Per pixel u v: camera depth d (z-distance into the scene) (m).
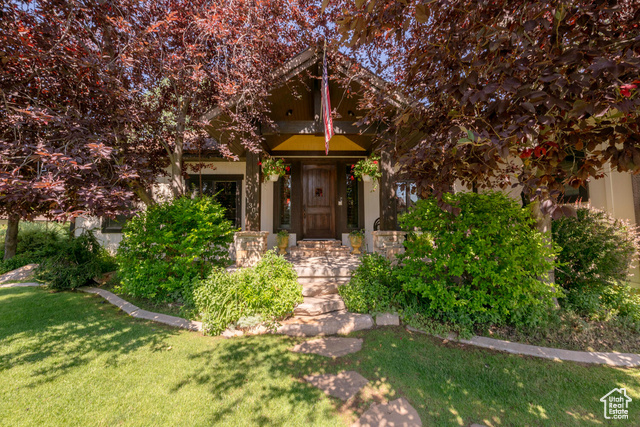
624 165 1.60
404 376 2.64
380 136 3.52
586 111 1.45
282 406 2.23
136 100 4.93
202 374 2.66
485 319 3.49
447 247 3.67
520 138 1.60
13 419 2.06
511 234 3.53
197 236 4.67
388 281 4.29
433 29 2.58
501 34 1.87
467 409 2.22
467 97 1.75
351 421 2.08
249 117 5.37
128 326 3.82
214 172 8.73
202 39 4.88
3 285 6.36
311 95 6.14
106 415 2.11
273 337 3.46
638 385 2.51
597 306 3.65
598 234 4.00
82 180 3.34
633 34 1.59
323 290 4.69
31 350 3.12
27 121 3.51
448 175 2.51
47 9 3.90
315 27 5.41
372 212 8.27
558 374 2.67
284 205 8.59
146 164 4.95
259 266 4.11
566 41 1.99
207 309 3.74
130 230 4.89
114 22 4.15
